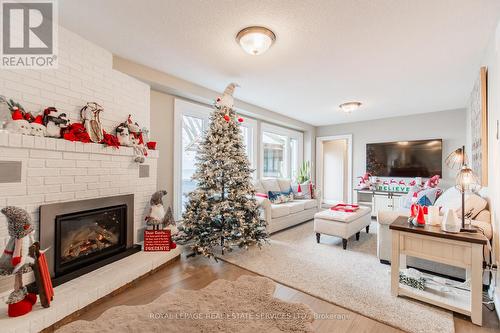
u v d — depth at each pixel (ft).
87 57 7.79
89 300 5.98
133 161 9.00
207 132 10.32
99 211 7.55
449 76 10.27
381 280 7.55
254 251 10.11
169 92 11.40
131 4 6.03
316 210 16.81
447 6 5.92
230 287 7.00
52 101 6.88
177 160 11.92
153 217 8.98
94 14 6.46
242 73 10.26
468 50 8.07
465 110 15.24
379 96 13.10
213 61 9.18
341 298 6.52
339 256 9.58
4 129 5.62
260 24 6.74
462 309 5.66
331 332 5.22
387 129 18.17
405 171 17.07
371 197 18.60
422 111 16.26
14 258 4.98
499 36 6.08
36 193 6.20
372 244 11.15
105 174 7.98
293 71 9.99
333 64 9.27
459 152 7.03
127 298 6.46
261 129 17.15
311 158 21.42
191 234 9.53
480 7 5.94
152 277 7.68
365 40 7.52
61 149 6.64
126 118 9.12
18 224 5.05
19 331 4.67
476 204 7.57
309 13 6.25
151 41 7.82
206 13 6.33
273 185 15.57
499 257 5.99
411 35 7.22
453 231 5.96
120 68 8.97
